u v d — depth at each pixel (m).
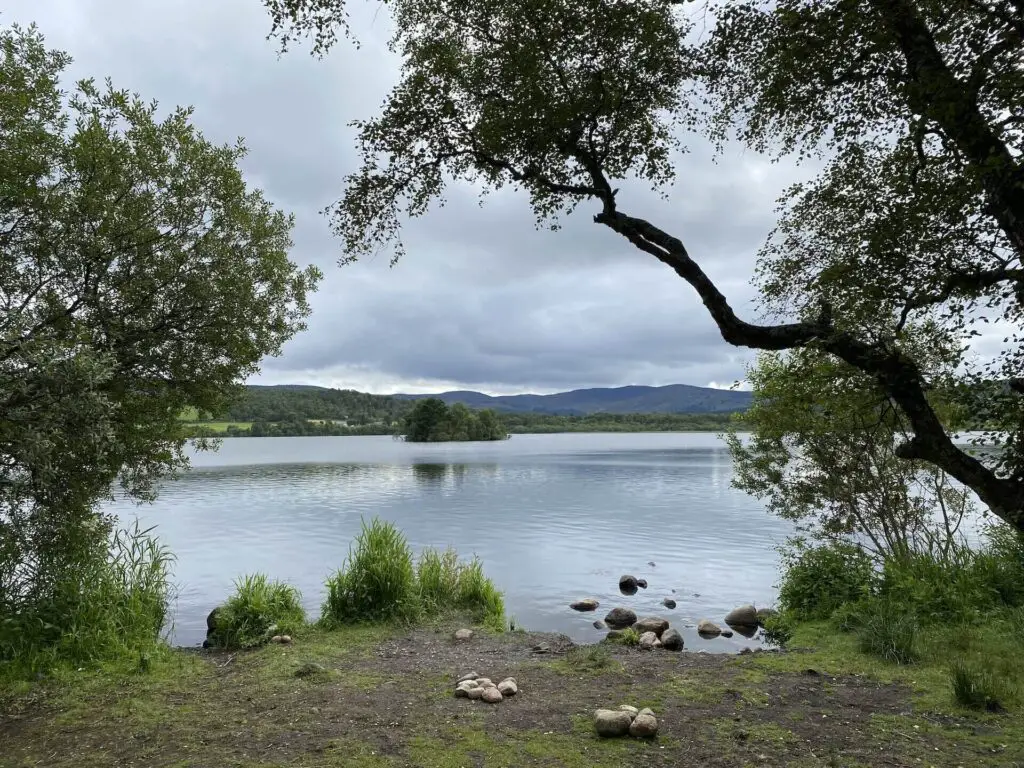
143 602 8.73
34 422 5.68
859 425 10.20
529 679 6.98
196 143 9.19
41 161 7.71
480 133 6.36
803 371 5.46
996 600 8.89
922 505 12.22
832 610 9.98
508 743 5.11
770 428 12.05
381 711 5.93
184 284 8.86
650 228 5.74
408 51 6.62
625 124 6.44
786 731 5.29
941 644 7.69
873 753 4.80
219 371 9.58
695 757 4.81
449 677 7.08
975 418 4.61
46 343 5.65
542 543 22.55
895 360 4.73
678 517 29.23
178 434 9.70
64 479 7.51
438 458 81.12
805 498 12.52
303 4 5.32
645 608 13.92
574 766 4.67
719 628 11.94
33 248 7.81
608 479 49.75
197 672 7.37
